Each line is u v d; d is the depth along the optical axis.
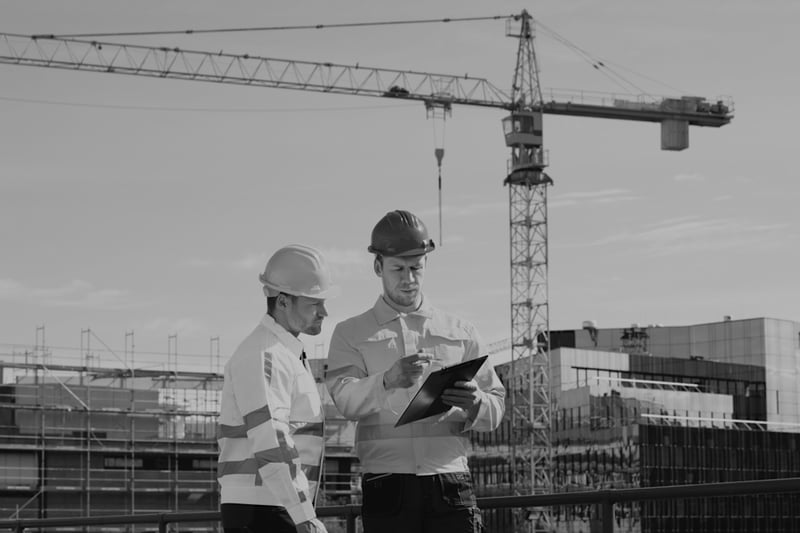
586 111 105.06
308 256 5.55
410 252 6.27
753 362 124.12
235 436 5.34
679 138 106.19
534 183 101.44
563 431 93.62
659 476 84.31
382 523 6.13
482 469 101.00
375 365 6.27
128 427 71.75
